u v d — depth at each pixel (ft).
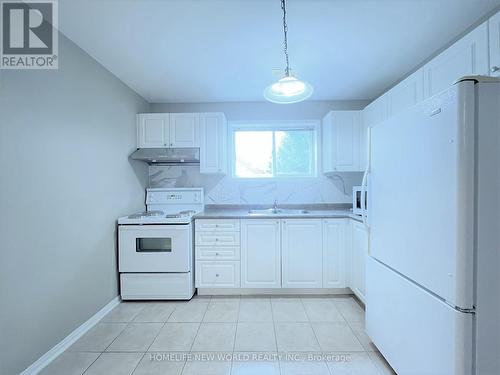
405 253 4.58
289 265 8.96
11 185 4.88
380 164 5.47
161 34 6.32
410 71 8.39
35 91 5.42
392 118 4.99
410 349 4.46
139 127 10.09
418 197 4.21
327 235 8.95
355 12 5.57
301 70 8.30
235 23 5.92
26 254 5.17
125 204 9.18
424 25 6.03
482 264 3.38
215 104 11.22
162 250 8.69
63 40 6.22
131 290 8.58
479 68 4.73
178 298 8.61
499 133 3.35
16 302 4.96
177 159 10.08
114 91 8.50
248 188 11.13
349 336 6.55
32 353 5.27
